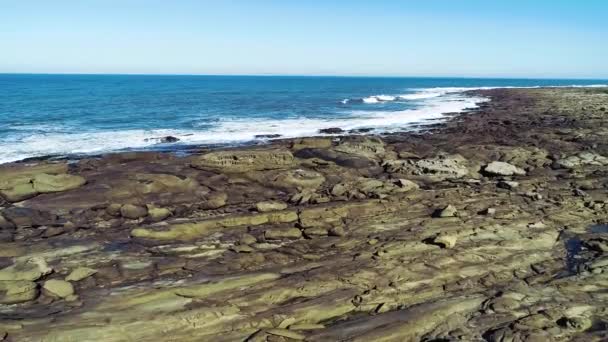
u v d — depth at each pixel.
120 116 44.69
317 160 21.72
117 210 15.70
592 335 8.51
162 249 12.69
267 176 19.61
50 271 11.09
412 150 25.38
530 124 34.84
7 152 26.34
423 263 11.56
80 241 13.19
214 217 14.81
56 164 19.42
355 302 9.94
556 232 13.66
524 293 10.10
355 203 16.02
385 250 12.23
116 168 19.98
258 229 14.20
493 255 12.10
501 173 20.69
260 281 10.73
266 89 112.69
